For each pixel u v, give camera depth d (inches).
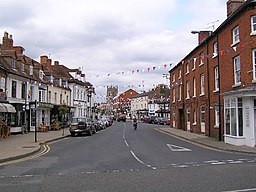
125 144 871.7
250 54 783.7
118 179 378.9
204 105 1158.3
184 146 816.3
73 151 701.9
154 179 377.1
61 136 1128.2
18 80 1237.7
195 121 1314.0
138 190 319.6
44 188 331.9
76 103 2075.5
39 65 1595.7
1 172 432.5
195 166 476.4
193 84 1341.0
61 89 1822.1
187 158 575.2
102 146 815.1
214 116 1044.5
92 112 2704.2
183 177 387.9
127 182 360.2
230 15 908.6
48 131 1423.5
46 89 1574.8
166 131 1460.4
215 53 1034.1
